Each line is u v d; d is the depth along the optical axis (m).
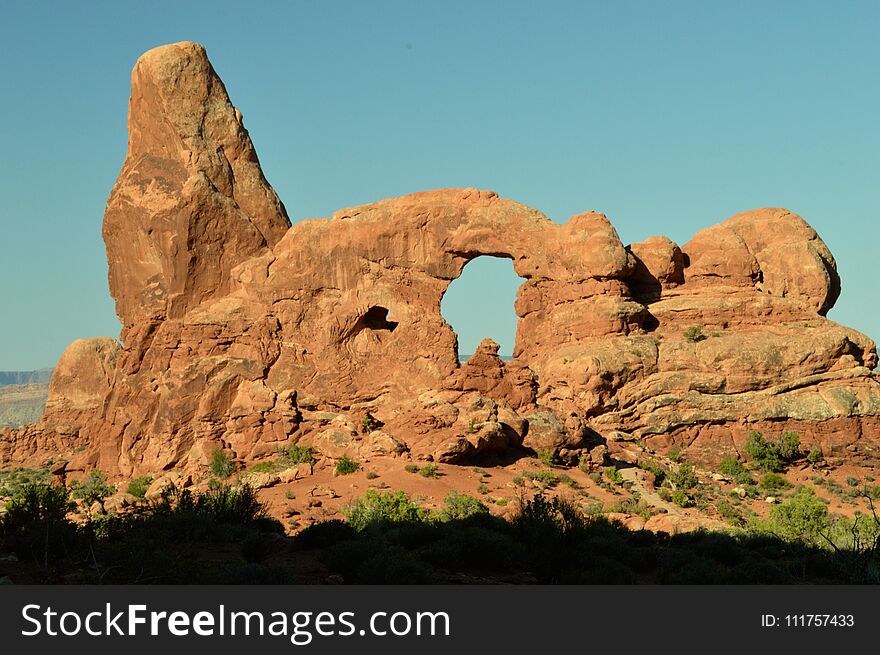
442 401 60.72
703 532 39.22
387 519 38.34
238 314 68.75
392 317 68.19
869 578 28.06
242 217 71.50
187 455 63.91
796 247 73.44
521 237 69.38
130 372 68.62
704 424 65.00
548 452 58.09
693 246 73.62
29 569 24.25
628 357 65.50
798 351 66.50
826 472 63.47
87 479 67.00
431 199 70.38
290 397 63.09
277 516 44.25
